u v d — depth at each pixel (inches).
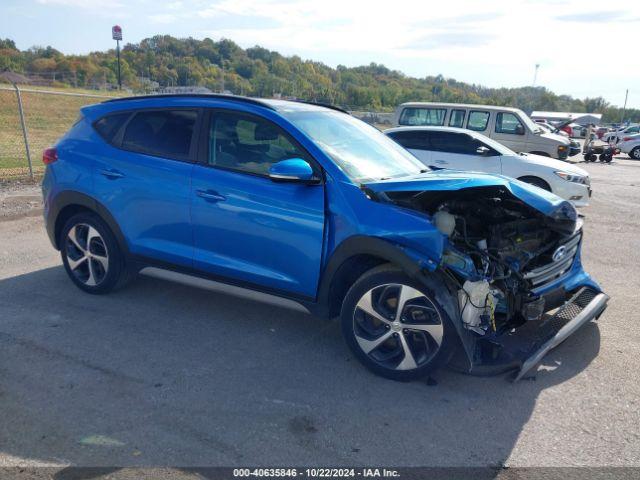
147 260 175.5
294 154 150.2
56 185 187.0
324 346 159.0
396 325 136.4
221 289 161.8
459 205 159.8
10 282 201.8
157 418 119.5
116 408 122.7
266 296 155.8
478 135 419.2
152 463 104.7
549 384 141.7
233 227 155.6
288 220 146.6
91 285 188.7
